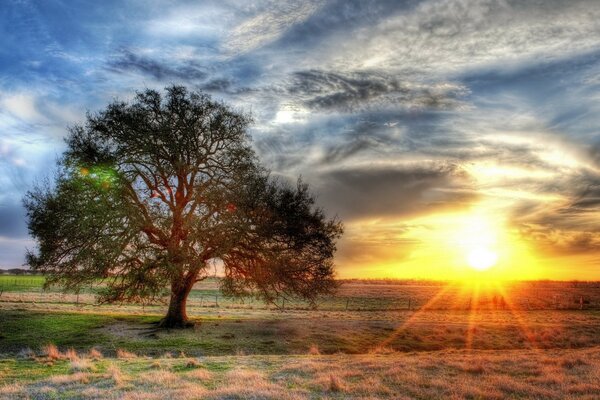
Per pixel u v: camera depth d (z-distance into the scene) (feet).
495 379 42.22
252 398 35.81
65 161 86.79
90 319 99.86
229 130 98.22
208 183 94.53
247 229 89.15
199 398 35.58
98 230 83.61
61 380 42.91
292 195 92.94
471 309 178.29
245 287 101.86
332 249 96.58
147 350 76.13
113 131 91.30
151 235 92.89
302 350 81.46
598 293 383.04
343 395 36.94
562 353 65.51
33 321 94.32
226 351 77.30
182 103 94.79
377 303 215.92
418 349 88.84
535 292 386.93
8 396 37.17
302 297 100.12
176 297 97.04
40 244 85.76
